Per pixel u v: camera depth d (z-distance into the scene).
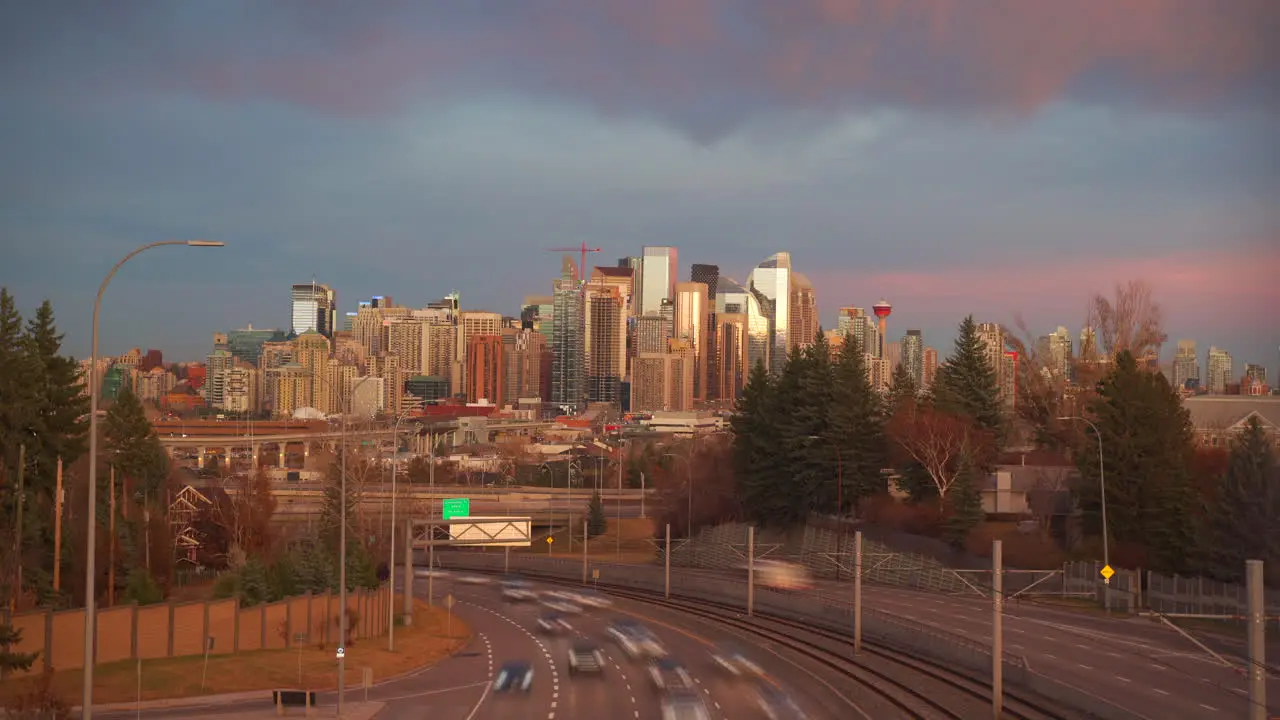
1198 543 84.31
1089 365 130.88
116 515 100.25
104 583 92.88
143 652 58.69
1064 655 61.03
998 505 112.69
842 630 81.50
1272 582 76.00
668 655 71.31
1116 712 44.81
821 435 133.12
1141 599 82.00
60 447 87.25
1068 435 125.81
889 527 121.00
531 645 78.25
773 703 53.50
